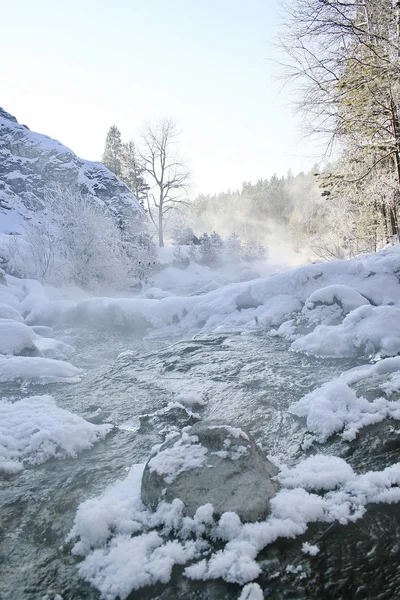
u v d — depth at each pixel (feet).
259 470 8.91
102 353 26.61
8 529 8.36
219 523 7.62
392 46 30.68
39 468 10.88
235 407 14.39
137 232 94.73
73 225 58.34
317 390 13.76
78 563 7.27
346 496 8.37
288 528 7.51
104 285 60.70
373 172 40.86
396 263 25.21
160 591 6.48
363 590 6.25
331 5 33.04
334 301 23.31
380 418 11.42
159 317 32.48
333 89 35.09
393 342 17.22
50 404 14.92
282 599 6.17
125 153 118.93
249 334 24.97
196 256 99.50
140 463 10.88
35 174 100.73
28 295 42.29
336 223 60.59
